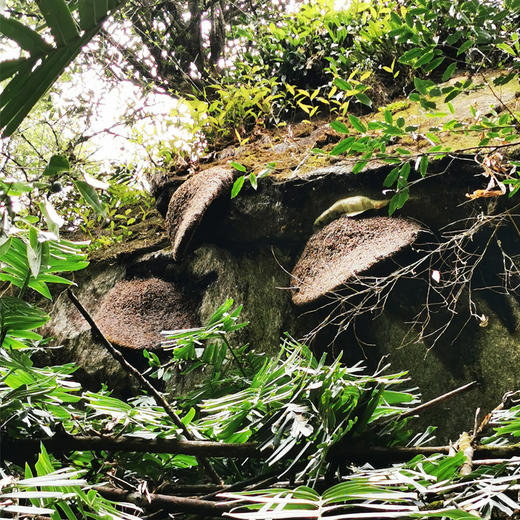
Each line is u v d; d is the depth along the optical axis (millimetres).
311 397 1221
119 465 1391
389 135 1622
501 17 1640
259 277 2979
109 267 3541
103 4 583
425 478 953
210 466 1351
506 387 2277
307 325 2711
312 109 3906
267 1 5723
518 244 2402
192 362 1831
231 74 4828
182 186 3285
